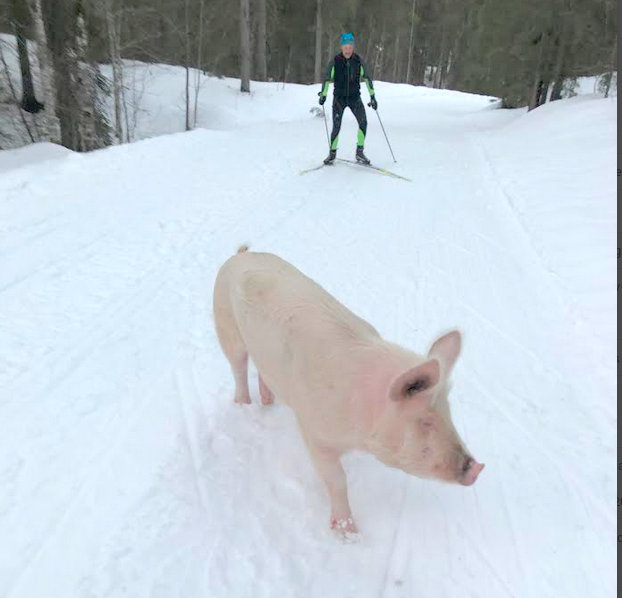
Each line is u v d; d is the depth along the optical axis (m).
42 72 11.37
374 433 2.10
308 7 31.48
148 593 2.31
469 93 32.78
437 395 1.96
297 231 6.57
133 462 3.03
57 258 5.53
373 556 2.52
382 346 2.32
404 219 7.01
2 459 3.01
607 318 4.29
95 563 2.43
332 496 2.57
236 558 2.49
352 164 10.06
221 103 20.84
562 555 2.51
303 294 2.68
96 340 4.22
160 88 21.05
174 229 6.48
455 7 37.88
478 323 4.49
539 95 18.08
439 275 5.38
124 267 5.45
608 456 3.04
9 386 3.63
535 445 3.15
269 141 12.02
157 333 4.37
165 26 20.86
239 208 7.33
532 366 3.89
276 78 35.25
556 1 16.03
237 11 24.59
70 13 12.37
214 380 3.81
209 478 2.94
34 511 2.69
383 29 39.38
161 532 2.60
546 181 7.84
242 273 2.94
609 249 5.36
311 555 2.52
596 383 3.63
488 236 6.32
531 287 5.03
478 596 2.34
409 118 18.88
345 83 9.34
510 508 2.76
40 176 7.80
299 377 2.43
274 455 3.11
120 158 9.24
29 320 4.41
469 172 9.30
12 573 2.38
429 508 2.77
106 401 3.54
